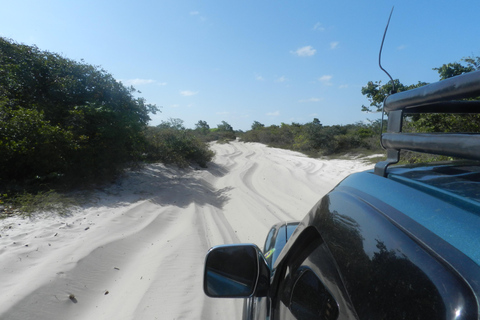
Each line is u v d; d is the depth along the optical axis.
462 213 0.92
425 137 1.12
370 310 0.94
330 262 1.33
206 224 6.74
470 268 0.76
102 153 8.88
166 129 15.16
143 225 6.16
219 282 1.73
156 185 9.62
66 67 9.51
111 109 9.35
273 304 1.80
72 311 3.42
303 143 23.58
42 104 8.67
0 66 8.45
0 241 4.68
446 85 1.01
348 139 20.86
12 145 6.89
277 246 2.45
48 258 4.29
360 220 1.21
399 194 1.22
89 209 6.67
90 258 4.44
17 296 3.35
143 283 4.02
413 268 0.87
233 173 14.05
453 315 0.70
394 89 1.45
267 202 8.80
